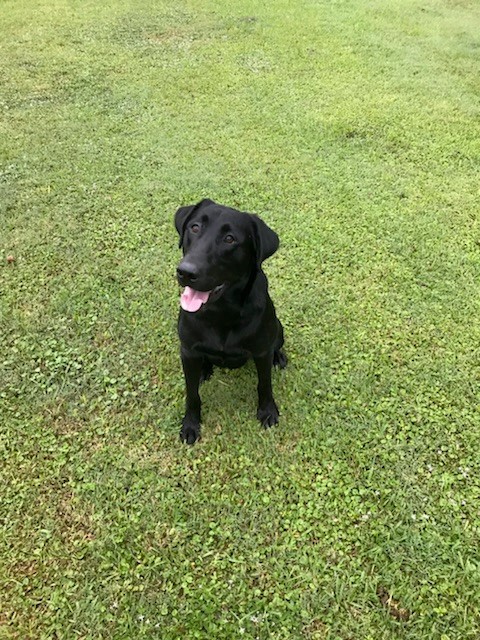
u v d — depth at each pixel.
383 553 2.88
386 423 3.52
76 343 4.06
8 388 3.75
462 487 3.18
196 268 2.76
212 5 10.77
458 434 3.46
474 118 7.15
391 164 6.16
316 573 2.80
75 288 4.50
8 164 6.03
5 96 7.41
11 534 2.97
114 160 6.12
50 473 3.26
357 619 2.64
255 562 2.85
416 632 2.60
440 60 8.87
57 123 6.80
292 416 3.57
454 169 6.12
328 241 5.02
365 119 7.02
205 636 2.60
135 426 3.54
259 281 3.18
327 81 8.00
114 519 3.05
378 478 3.23
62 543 2.94
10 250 4.89
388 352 4.01
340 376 3.83
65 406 3.64
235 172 5.95
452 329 4.19
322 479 3.23
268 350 3.28
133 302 4.38
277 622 2.64
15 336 4.11
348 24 10.10
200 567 2.84
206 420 3.57
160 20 10.01
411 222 5.29
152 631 2.62
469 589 2.74
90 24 9.80
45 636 2.60
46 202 5.48
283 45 9.09
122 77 7.93
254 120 6.94
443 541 2.92
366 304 4.39
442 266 4.77
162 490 3.18
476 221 5.32
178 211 3.30
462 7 11.38
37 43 9.00
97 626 2.63
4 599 2.72
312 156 6.27
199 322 3.08
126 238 5.04
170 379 3.82
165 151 6.29
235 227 2.93
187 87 7.68
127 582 2.78
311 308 4.34
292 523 3.02
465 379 3.81
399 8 11.09
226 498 3.13
